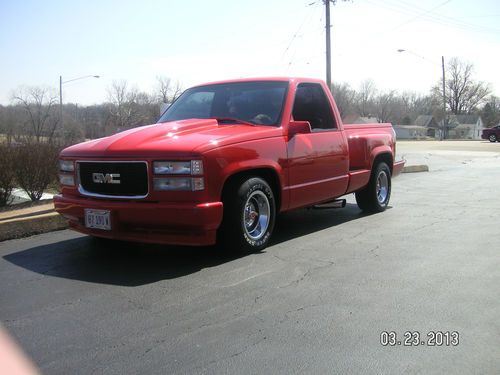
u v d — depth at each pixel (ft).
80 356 10.01
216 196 15.46
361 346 10.33
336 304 12.64
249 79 20.85
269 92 19.79
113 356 10.00
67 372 9.39
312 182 19.84
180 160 14.94
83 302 12.95
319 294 13.35
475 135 351.87
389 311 12.15
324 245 18.61
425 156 77.97
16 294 13.61
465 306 12.44
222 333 11.00
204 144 15.31
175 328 11.28
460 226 22.03
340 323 11.47
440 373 9.25
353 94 325.01
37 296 13.44
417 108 417.49
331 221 23.31
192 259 16.72
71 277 15.01
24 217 21.29
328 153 20.74
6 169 27.30
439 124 349.82
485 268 15.62
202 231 15.23
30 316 12.08
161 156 15.06
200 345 10.44
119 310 12.39
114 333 11.07
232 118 19.26
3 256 17.43
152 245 18.65
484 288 13.76
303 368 9.46
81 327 11.41
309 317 11.82
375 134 25.08
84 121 212.84
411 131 338.54
